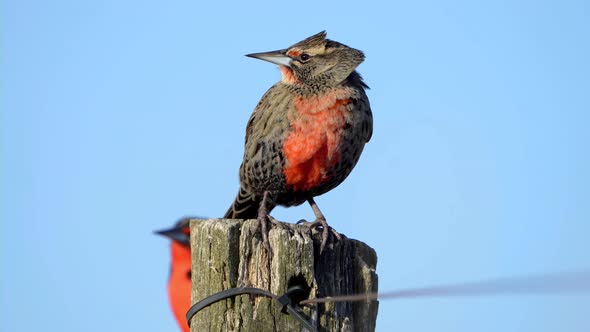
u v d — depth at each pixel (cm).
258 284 817
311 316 811
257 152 1278
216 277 828
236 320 812
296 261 813
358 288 848
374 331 854
